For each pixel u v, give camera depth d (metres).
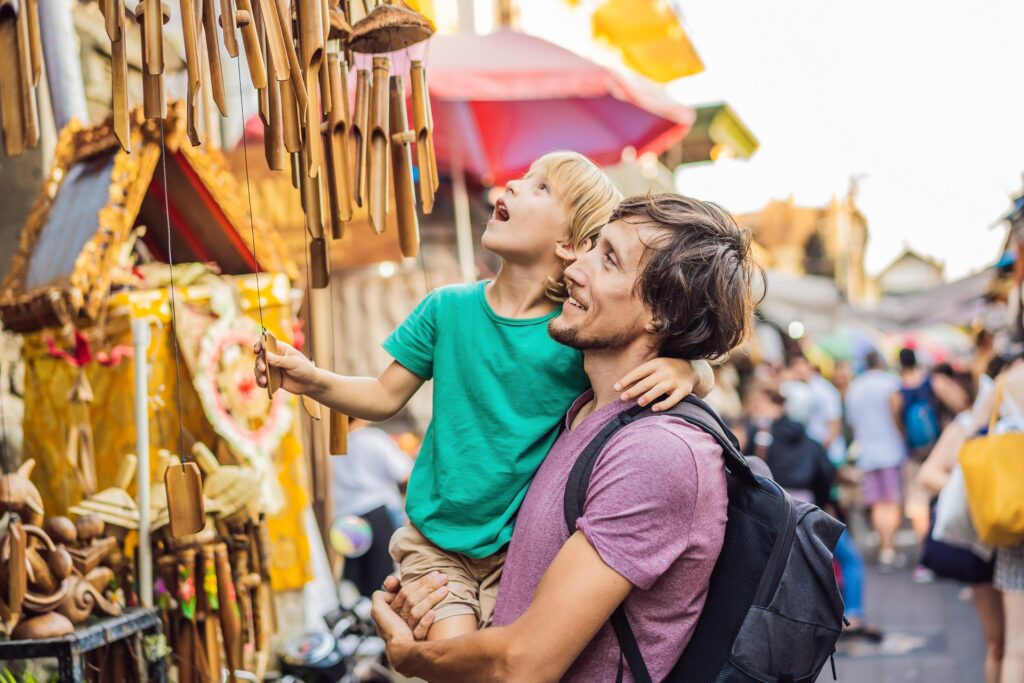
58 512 2.80
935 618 6.94
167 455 2.71
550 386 1.88
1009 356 3.87
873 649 6.11
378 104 1.86
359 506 4.72
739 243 1.80
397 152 1.92
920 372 9.21
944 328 23.95
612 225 1.79
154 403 2.87
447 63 6.14
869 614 7.14
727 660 1.66
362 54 1.97
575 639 1.61
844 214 27.53
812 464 6.03
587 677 1.68
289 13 1.71
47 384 2.86
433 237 7.33
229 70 4.81
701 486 1.64
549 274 1.92
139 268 3.10
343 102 1.86
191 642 2.57
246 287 3.17
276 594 3.40
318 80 1.81
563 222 1.91
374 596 1.91
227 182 3.09
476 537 1.86
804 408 7.02
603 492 1.65
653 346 1.77
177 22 4.31
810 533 1.69
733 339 1.78
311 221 1.86
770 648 1.64
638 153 7.50
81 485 2.74
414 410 6.64
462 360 1.92
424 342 1.98
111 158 2.83
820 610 1.68
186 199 3.11
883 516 9.15
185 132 2.87
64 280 2.65
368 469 4.76
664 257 1.73
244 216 3.14
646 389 1.71
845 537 6.46
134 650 2.37
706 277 1.73
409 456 5.85
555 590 1.62
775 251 25.70
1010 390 3.76
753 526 1.69
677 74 12.39
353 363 6.48
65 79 3.29
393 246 4.86
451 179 7.33
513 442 1.86
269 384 1.83
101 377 2.84
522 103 6.63
